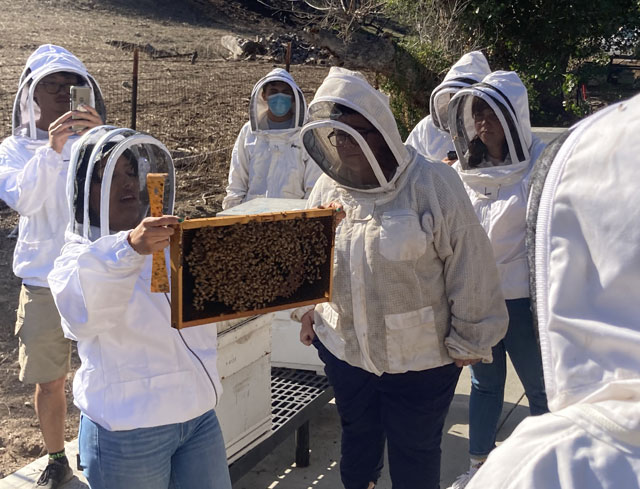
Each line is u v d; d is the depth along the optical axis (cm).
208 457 232
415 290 260
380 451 295
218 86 1495
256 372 324
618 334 78
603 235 80
